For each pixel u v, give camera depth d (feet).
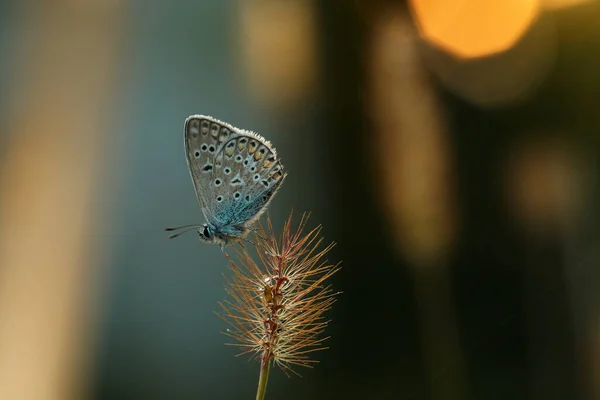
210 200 1.41
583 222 1.70
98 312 1.81
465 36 1.84
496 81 1.82
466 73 1.84
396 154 1.79
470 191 1.74
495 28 1.83
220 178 1.41
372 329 1.71
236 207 1.42
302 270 1.34
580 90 1.81
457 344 1.69
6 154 1.82
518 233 1.73
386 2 1.84
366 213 1.77
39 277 1.75
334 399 1.69
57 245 1.79
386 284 1.73
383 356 1.70
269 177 1.42
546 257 1.70
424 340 1.69
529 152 1.77
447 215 1.76
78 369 1.74
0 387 1.67
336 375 1.71
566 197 1.72
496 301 1.69
